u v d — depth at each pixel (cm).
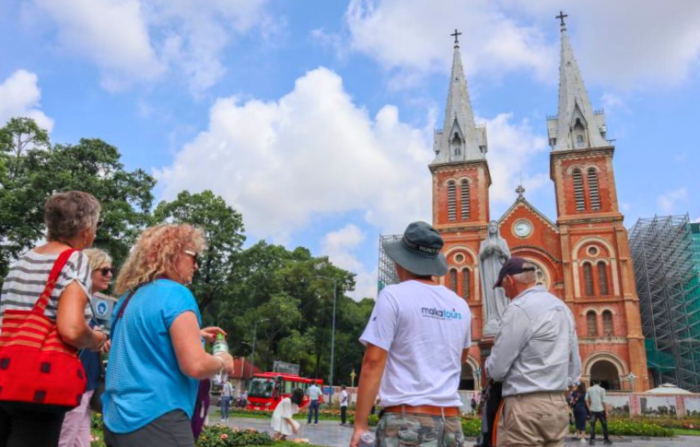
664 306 6238
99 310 703
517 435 468
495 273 2020
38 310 385
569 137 5969
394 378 393
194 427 374
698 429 2969
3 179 3162
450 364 406
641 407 3666
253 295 6053
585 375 5103
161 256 374
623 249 5394
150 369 341
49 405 371
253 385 4091
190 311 353
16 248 3206
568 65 6334
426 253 443
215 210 4941
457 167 6250
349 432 2311
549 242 5741
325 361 7038
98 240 3412
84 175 3475
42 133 3525
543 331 478
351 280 6944
